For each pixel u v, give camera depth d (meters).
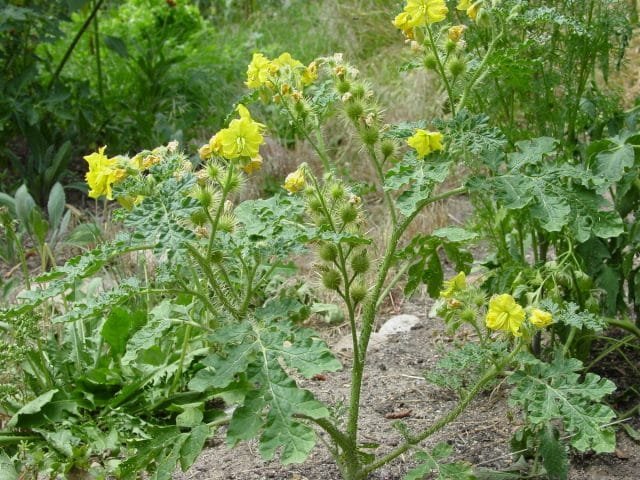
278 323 0.57
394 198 1.39
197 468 0.76
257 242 0.58
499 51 0.65
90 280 1.09
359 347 0.69
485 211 0.92
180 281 0.59
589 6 0.84
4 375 0.84
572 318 0.61
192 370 0.86
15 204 1.22
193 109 1.70
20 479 0.74
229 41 2.07
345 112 0.65
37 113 1.47
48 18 1.48
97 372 0.83
